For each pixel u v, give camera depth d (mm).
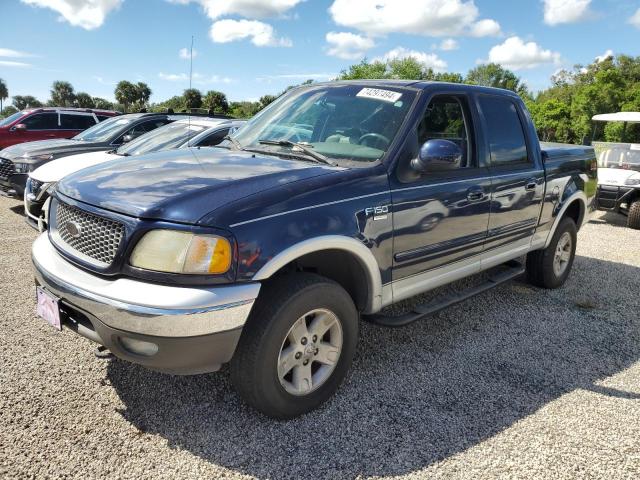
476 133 3771
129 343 2387
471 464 2484
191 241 2293
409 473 2408
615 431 2803
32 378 3033
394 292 3168
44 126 12406
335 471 2398
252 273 2387
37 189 5777
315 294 2646
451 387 3193
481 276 5203
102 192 2598
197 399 2910
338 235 2693
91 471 2312
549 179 4504
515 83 71562
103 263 2455
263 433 2645
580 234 8367
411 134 3209
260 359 2508
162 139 6781
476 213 3637
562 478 2412
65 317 2590
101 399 2861
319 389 2848
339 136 3332
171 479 2297
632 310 4730
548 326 4254
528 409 2986
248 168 2881
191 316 2244
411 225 3123
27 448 2430
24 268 5062
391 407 2936
